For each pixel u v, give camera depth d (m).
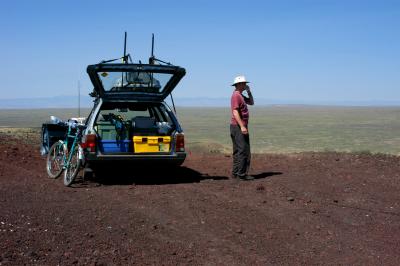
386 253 6.13
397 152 30.81
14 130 22.06
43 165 12.13
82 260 5.54
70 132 9.99
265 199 8.26
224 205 7.88
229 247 6.18
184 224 6.95
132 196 8.51
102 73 9.45
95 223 6.77
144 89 9.98
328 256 6.02
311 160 11.86
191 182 9.95
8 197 8.17
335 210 7.69
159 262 5.66
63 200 8.08
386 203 8.08
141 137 9.59
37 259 5.50
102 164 9.49
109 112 10.48
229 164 12.37
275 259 5.89
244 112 9.69
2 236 5.99
